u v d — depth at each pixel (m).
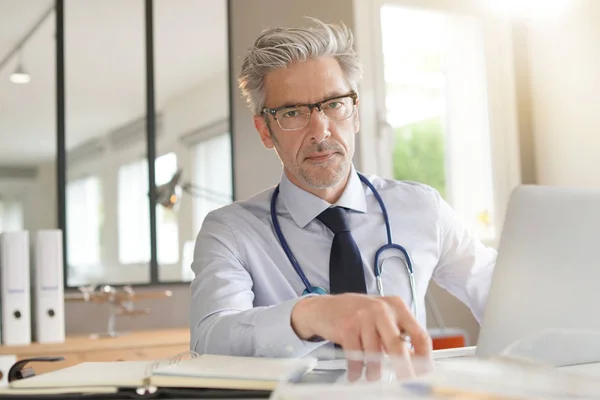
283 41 1.49
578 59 3.00
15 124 2.46
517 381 0.64
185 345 2.30
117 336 2.42
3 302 2.27
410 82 3.18
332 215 1.55
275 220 1.56
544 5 3.15
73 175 2.51
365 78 2.95
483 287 1.73
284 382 0.66
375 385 0.64
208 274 1.40
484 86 3.22
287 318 0.97
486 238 3.17
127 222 2.58
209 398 0.74
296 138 1.50
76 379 0.80
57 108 2.51
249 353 1.03
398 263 1.59
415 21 3.18
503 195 3.20
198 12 2.73
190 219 2.67
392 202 1.67
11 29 2.49
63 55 2.53
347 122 1.51
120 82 2.60
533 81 3.23
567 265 1.07
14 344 2.24
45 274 2.31
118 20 2.62
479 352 1.07
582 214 1.08
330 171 1.50
